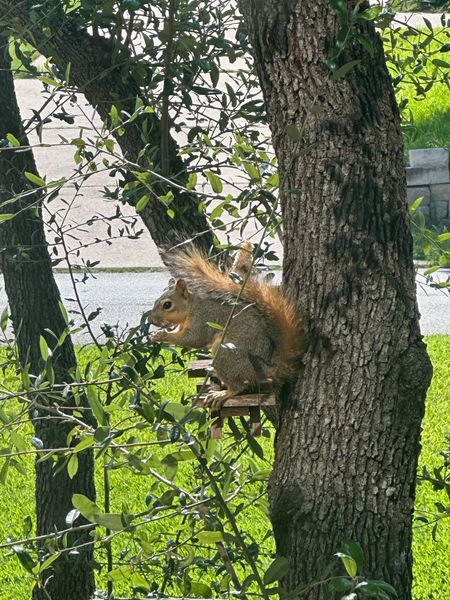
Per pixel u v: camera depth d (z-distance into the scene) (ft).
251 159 9.86
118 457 8.32
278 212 9.55
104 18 9.83
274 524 8.22
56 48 10.27
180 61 10.61
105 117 10.48
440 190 30.17
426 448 20.44
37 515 12.96
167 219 10.20
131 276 31.48
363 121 7.79
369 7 7.59
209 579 14.84
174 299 8.41
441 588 15.61
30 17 9.63
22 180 12.32
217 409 8.14
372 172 7.83
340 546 7.93
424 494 18.20
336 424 7.90
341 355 7.88
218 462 9.01
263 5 7.78
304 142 7.84
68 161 40.19
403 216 7.95
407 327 7.91
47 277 12.87
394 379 7.86
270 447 18.86
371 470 7.89
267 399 8.09
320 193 7.86
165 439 8.24
